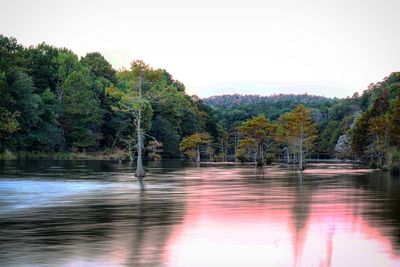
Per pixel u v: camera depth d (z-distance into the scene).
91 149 142.50
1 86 104.19
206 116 189.88
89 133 137.62
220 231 23.00
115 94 68.62
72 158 130.62
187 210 29.88
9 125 103.56
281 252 19.12
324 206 32.06
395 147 87.69
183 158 161.75
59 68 144.50
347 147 157.88
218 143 179.38
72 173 66.81
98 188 45.03
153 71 67.88
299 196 38.56
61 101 137.25
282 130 121.25
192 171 80.25
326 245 20.25
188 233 22.48
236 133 180.00
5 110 104.88
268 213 28.70
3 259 17.48
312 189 45.22
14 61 118.94
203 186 48.00
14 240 20.62
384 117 97.19
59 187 45.66
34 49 148.00
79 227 23.72
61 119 135.50
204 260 17.86
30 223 24.84
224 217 27.09
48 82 142.88
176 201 34.72
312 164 132.62
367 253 18.92
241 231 23.06
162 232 22.61
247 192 41.84
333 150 187.50
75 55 156.62
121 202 34.03
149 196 38.03
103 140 149.12
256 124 117.81
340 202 34.44
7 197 37.00
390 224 24.97
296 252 19.12
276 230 23.36
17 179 54.47
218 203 33.56
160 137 155.00
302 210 30.05
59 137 126.75
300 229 23.62
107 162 113.19
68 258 17.69
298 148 117.19
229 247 19.86
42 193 40.09
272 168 97.25
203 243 20.48
